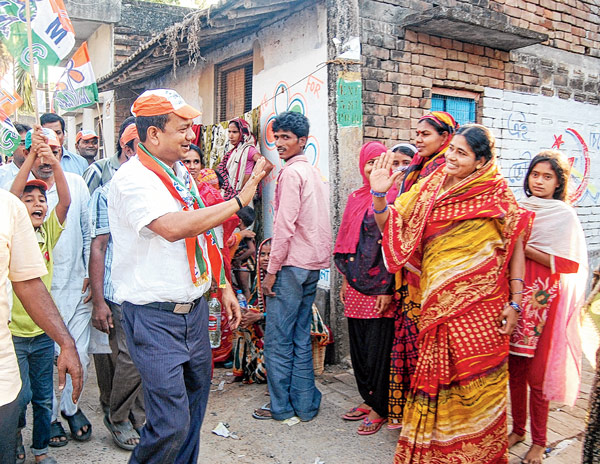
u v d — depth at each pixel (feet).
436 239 9.20
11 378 6.35
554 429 11.53
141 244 7.66
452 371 9.06
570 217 10.04
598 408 7.87
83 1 31.24
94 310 10.71
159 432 7.54
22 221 6.79
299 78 16.78
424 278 9.48
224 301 9.46
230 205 7.25
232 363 16.02
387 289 10.85
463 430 9.02
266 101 18.38
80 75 14.24
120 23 32.48
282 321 12.05
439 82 17.49
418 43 16.92
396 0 16.42
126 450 10.94
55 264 10.89
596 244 23.27
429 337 9.22
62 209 10.32
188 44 20.27
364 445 10.94
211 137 19.89
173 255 7.70
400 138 16.66
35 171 10.76
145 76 27.45
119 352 10.52
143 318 7.70
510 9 19.63
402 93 16.63
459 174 8.98
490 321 8.98
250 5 15.81
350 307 11.52
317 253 12.13
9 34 10.82
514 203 9.14
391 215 9.66
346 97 15.02
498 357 9.00
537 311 9.91
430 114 10.34
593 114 22.70
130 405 10.84
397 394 10.98
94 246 10.74
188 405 8.00
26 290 6.95
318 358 14.56
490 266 8.98
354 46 15.03
